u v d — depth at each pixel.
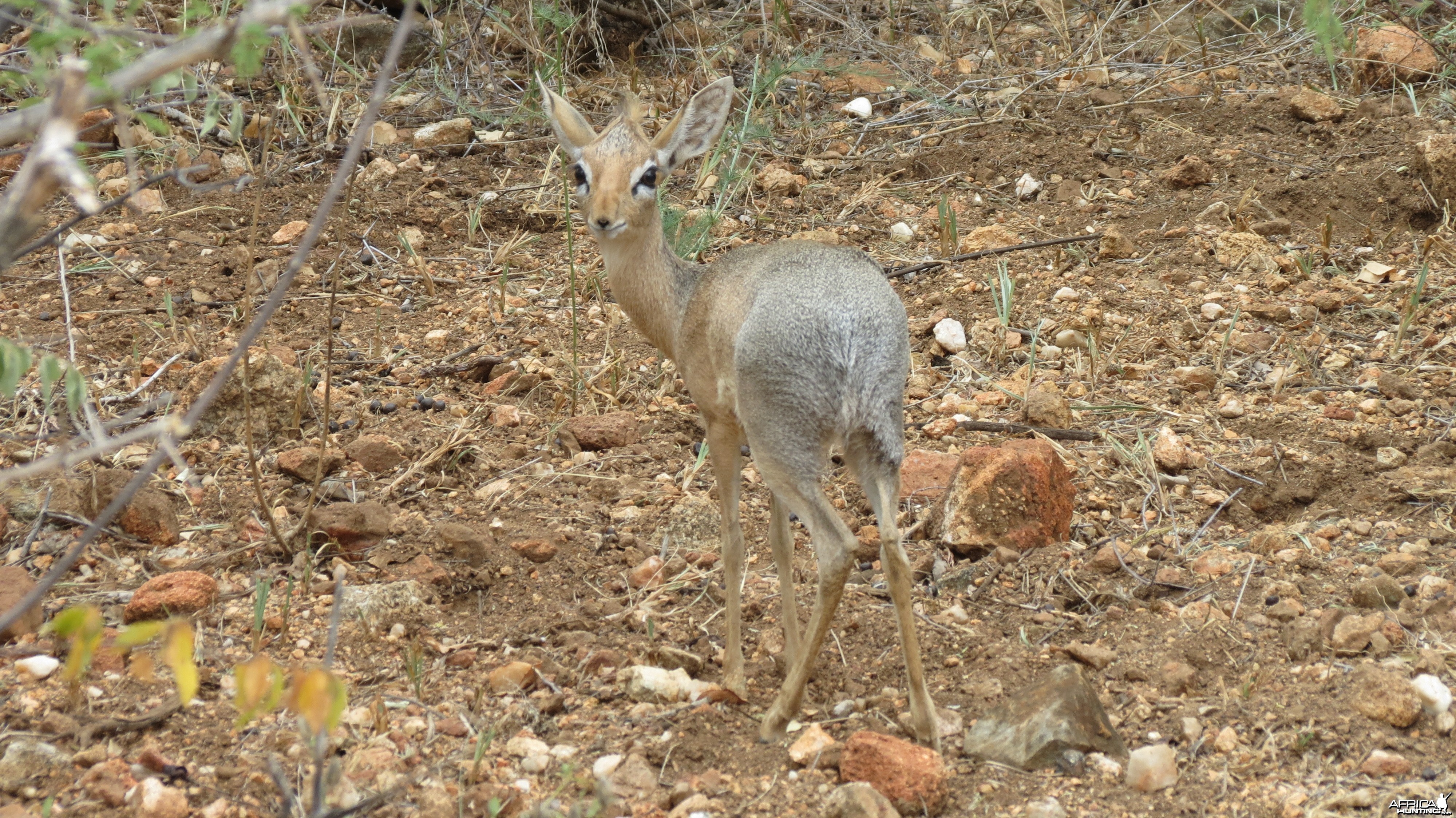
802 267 7.90
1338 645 8.24
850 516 10.66
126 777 7.06
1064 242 15.04
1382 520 9.99
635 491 10.84
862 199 16.55
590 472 11.18
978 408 12.14
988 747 7.52
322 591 9.22
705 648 8.94
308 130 17.75
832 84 20.11
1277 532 9.81
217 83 17.67
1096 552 9.85
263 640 8.64
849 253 8.27
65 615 4.27
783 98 19.56
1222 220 15.39
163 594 8.78
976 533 9.85
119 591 9.14
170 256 14.70
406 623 8.90
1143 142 17.47
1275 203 15.69
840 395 7.50
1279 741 7.46
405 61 20.02
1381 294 13.79
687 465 11.35
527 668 8.27
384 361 12.89
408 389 12.48
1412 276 14.09
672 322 8.96
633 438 11.69
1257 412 11.77
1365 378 12.23
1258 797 7.04
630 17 20.61
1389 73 18.47
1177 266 14.60
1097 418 11.90
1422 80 18.53
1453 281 13.86
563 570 9.78
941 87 19.81
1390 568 9.18
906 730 7.84
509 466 11.26
